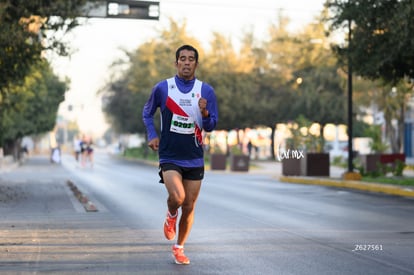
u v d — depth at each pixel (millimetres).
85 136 92000
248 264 15633
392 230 22062
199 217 25891
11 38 35438
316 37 89250
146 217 25922
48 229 22094
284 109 109812
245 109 107938
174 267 15242
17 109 68062
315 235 20688
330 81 97938
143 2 41625
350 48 45656
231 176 65562
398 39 38938
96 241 19281
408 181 45000
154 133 14531
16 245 18516
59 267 15250
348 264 15648
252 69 111000
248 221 24547
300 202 33500
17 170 80562
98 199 35031
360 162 73438
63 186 46750
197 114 14523
